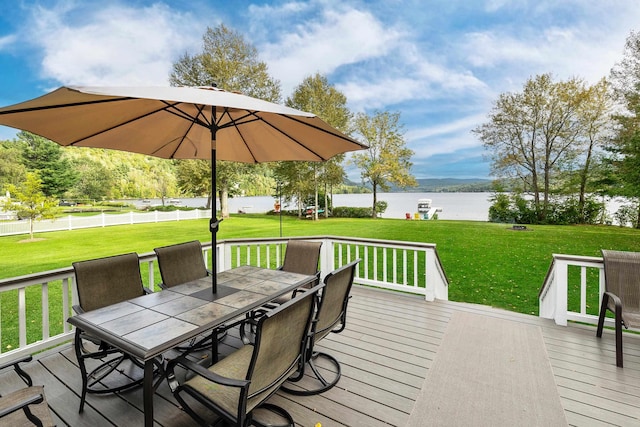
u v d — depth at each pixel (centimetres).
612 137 1412
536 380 232
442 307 385
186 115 235
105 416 197
